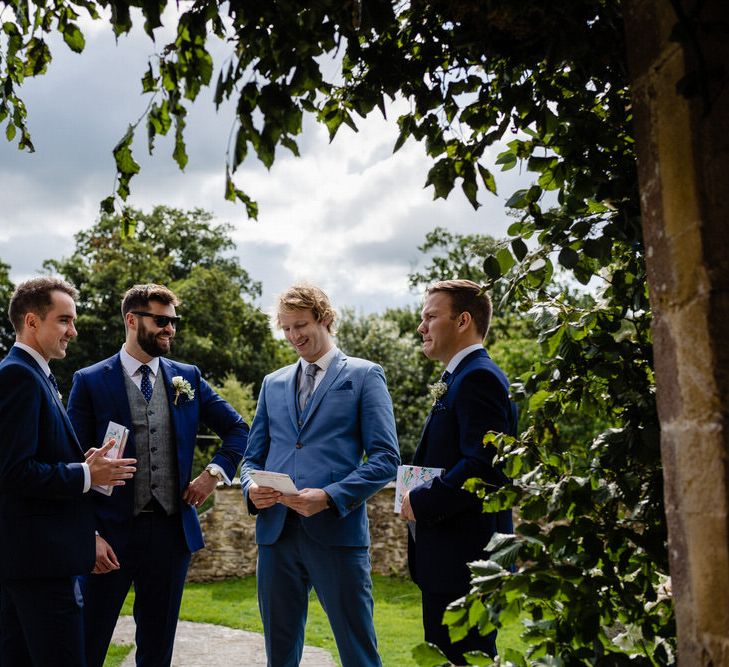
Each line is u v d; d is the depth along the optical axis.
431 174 2.19
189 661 5.65
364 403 3.56
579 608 1.74
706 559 1.38
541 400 2.26
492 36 1.93
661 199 1.50
